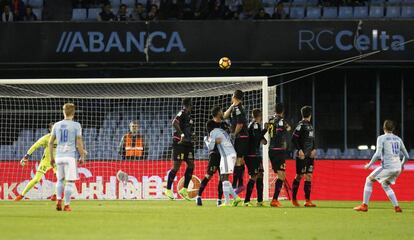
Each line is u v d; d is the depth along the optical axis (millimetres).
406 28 52812
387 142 32469
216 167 35750
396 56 52938
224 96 52062
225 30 53469
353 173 45031
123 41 53625
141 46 53625
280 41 53281
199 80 42156
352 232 22750
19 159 50375
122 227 23578
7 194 45406
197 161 44562
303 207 35688
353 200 44719
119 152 45656
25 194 43688
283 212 31172
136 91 51688
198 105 52094
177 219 26922
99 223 25047
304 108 36125
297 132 36000
